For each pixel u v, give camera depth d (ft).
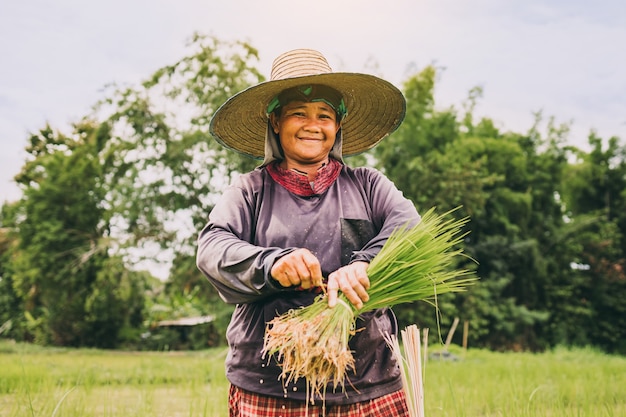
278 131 8.16
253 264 6.73
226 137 9.09
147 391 19.52
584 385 23.89
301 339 6.42
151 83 81.56
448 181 83.97
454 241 7.43
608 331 103.81
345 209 7.84
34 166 103.71
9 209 103.96
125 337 96.37
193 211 82.58
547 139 109.29
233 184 8.08
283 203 7.82
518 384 24.81
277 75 8.14
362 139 9.43
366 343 7.45
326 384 7.00
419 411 7.34
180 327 104.01
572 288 101.35
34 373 26.14
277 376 7.37
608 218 112.78
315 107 7.83
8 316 111.55
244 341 7.50
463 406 17.65
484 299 88.48
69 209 89.15
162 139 82.17
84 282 89.45
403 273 7.09
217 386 23.88
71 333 94.94
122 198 81.00
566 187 114.32
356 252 7.28
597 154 113.91
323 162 8.14
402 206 7.88
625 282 103.65
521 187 103.55
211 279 7.34
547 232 102.12
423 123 97.30
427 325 80.48
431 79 94.58
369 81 8.17
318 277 6.59
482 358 57.31
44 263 86.89
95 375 28.14
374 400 7.64
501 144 101.14
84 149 88.22
